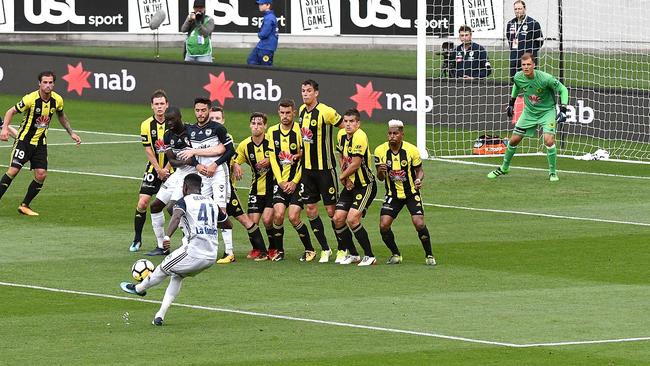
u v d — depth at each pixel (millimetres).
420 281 39000
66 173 58438
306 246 42500
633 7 80938
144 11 92875
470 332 32812
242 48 99312
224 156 41125
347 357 30406
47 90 48719
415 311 35094
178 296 36906
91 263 41312
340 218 41469
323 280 39219
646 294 37219
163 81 78188
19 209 49500
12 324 33531
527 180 57531
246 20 93688
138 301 36219
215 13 93625
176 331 32875
